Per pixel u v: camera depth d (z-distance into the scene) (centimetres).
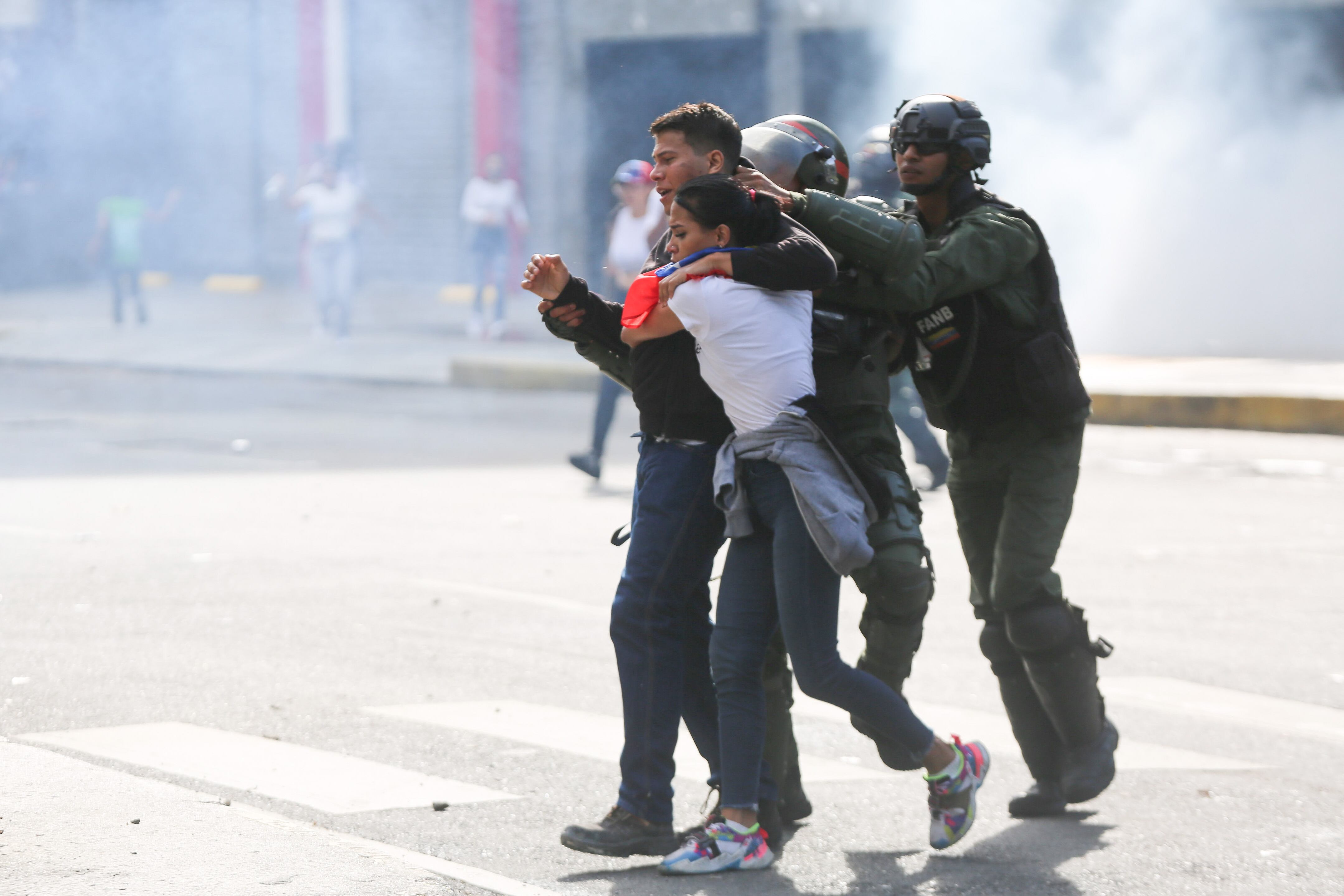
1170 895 1598
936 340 1767
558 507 4066
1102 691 2422
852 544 1554
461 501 4150
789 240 1577
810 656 1596
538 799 1869
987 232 1706
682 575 1650
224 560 3322
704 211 1576
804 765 2056
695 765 2042
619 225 4569
